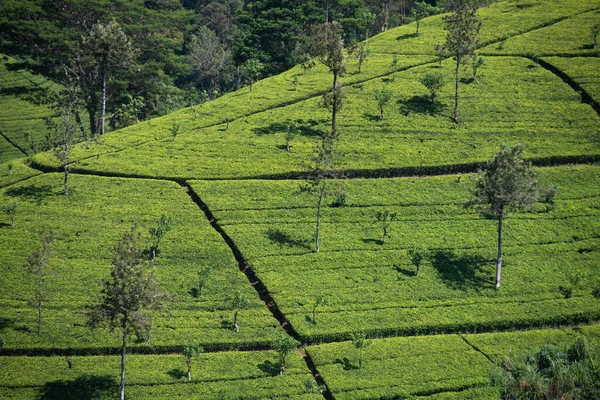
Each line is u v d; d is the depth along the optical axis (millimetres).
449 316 69938
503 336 67625
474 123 104812
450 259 77938
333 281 73750
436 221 84188
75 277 72062
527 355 53594
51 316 67125
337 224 82625
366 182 90875
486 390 59812
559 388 48438
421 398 59125
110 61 118000
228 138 100812
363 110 108250
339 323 68312
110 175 91312
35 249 75812
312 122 105312
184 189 89000
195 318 68250
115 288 55781
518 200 72875
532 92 112562
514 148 75250
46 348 63594
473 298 72562
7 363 61469
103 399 58031
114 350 64375
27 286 70438
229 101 114500
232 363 63219
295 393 59719
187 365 61969
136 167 92500
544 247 80062
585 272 76312
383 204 86562
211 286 72438
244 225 81625
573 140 99875
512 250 79625
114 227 80375
